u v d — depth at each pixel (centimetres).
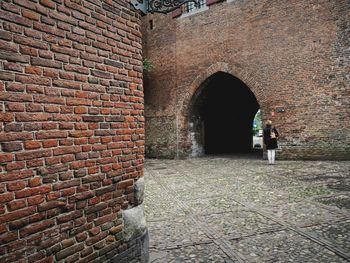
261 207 543
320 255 344
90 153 272
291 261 334
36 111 228
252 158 1343
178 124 1465
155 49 1537
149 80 1564
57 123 243
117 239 299
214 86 1503
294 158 1158
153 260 351
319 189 649
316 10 1104
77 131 260
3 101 207
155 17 1531
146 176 974
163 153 1518
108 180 290
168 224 478
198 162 1290
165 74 1506
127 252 311
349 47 1047
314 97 1116
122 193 307
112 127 296
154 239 417
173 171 1059
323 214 483
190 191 711
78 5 263
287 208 526
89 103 272
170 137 1491
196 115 1522
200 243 396
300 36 1138
